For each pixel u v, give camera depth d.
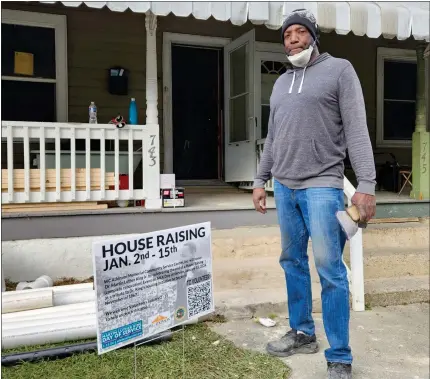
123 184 4.24
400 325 3.20
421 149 4.98
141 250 1.97
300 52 2.29
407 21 4.26
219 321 3.14
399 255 4.09
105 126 4.00
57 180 3.87
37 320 2.79
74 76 5.73
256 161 5.97
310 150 2.28
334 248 2.26
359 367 2.54
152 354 2.55
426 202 4.88
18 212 3.79
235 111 6.47
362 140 2.15
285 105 2.35
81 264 3.88
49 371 2.35
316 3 4.00
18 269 3.73
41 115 5.61
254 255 4.07
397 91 7.31
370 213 2.12
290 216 2.48
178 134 6.72
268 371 2.40
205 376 2.33
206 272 2.25
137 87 6.04
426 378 2.43
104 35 5.85
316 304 3.37
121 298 1.90
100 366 2.40
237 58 6.37
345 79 2.20
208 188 6.46
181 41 6.38
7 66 5.41
